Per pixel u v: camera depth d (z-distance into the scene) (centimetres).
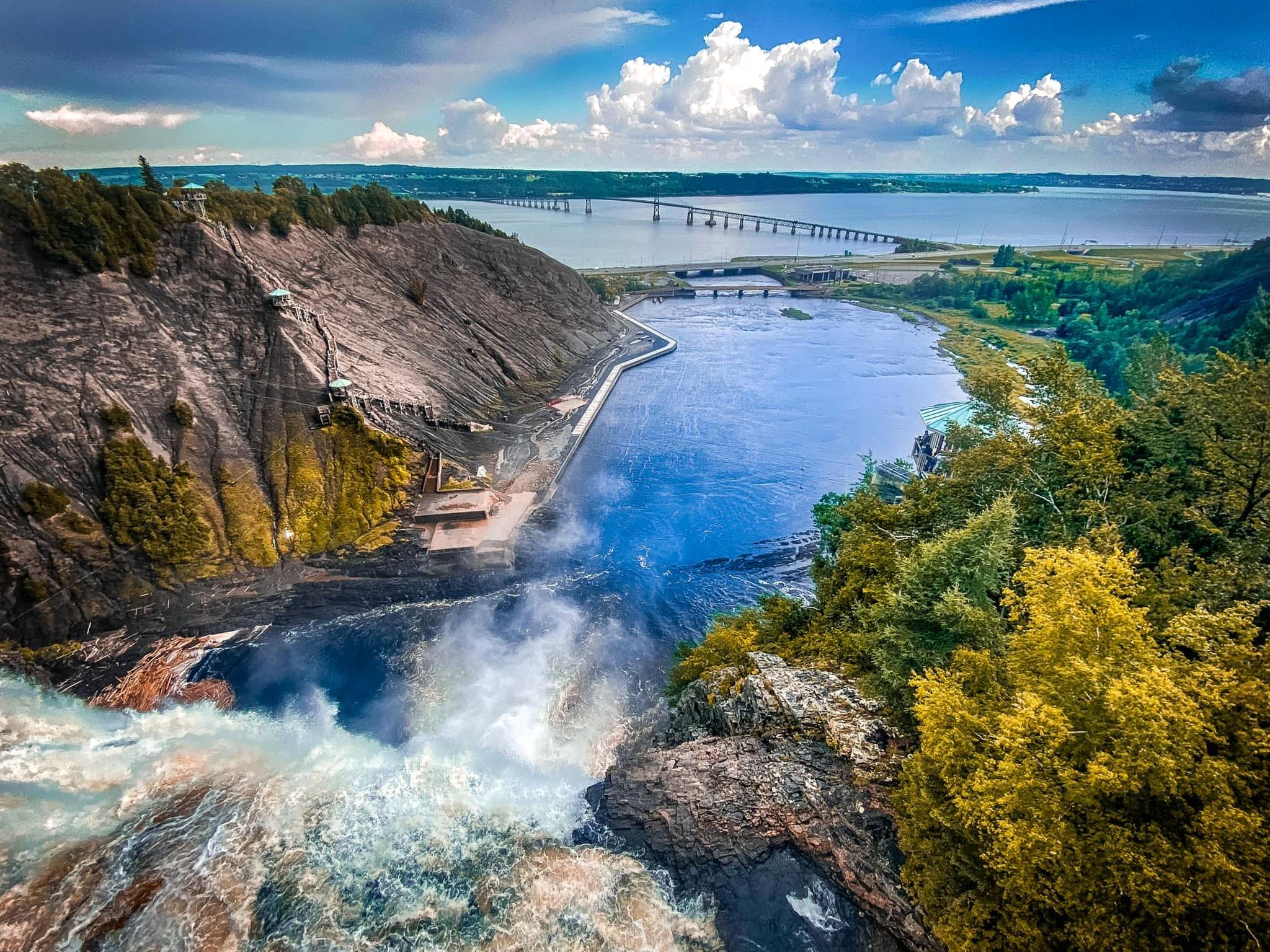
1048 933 2256
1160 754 2025
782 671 4288
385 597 7000
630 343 18125
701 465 10644
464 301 13700
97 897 3553
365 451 8375
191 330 8288
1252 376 3519
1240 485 3400
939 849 2703
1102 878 2108
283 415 8256
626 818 3862
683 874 3478
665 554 8038
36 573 6262
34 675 5734
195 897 3541
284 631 6438
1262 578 2916
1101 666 2281
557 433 11462
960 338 19350
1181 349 13138
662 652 6275
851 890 3069
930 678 2848
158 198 8594
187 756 4772
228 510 7419
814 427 12494
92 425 7088
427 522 8112
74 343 7356
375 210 12925
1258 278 14675
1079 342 16812
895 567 3950
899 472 9612
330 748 4900
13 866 3741
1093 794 2172
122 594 6562
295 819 4091
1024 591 3466
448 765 4659
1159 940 2005
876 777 3359
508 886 3544
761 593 7250
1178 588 2981
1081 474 3825
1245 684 2152
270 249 10212
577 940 3234
